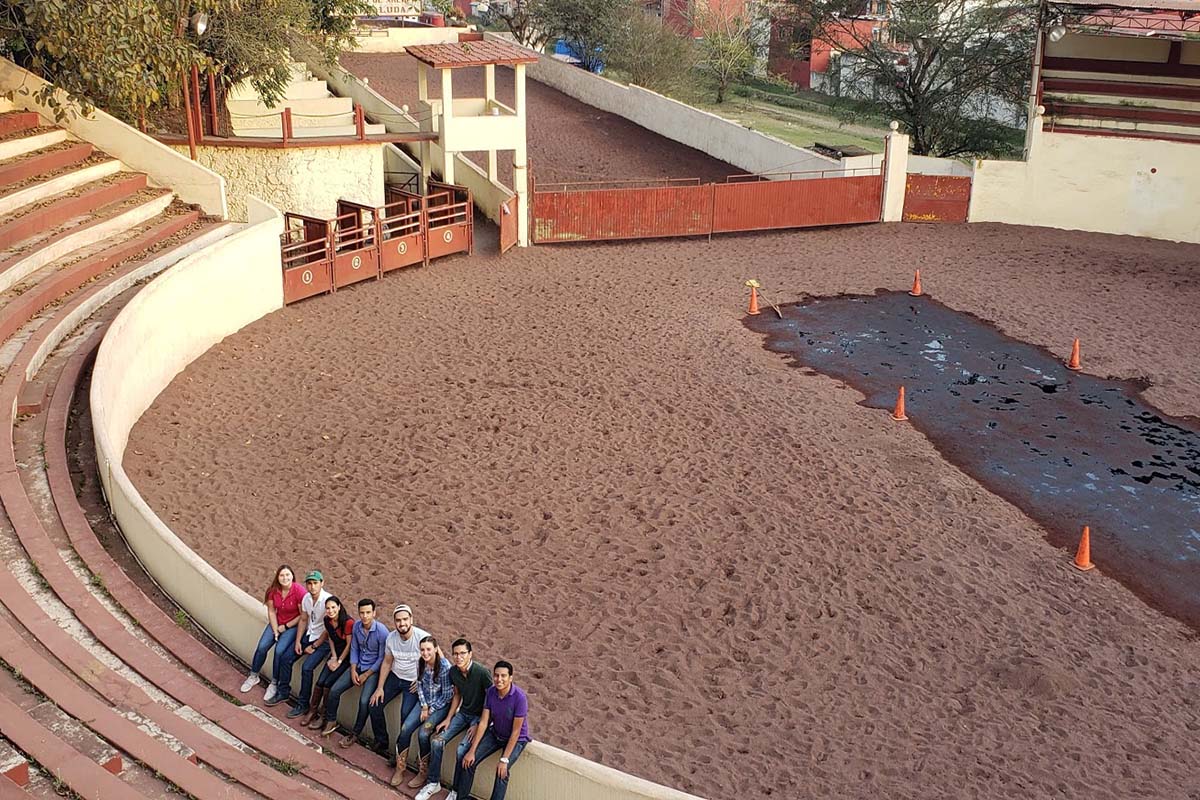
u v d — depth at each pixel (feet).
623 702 41.52
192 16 96.02
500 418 66.54
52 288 68.33
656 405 69.10
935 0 140.36
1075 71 118.01
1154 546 55.11
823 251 106.32
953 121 142.82
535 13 205.87
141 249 79.05
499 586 48.88
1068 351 81.20
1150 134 109.91
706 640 45.52
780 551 52.39
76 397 59.41
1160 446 66.44
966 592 49.65
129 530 46.80
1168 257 104.06
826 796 36.96
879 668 43.98
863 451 64.18
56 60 84.17
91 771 30.07
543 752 32.60
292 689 38.11
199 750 33.14
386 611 46.34
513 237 104.63
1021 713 41.60
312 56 116.88
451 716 34.04
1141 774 38.45
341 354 76.02
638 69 200.34
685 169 133.08
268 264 82.33
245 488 56.95
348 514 54.75
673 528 54.29
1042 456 64.75
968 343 82.84
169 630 40.65
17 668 35.27
